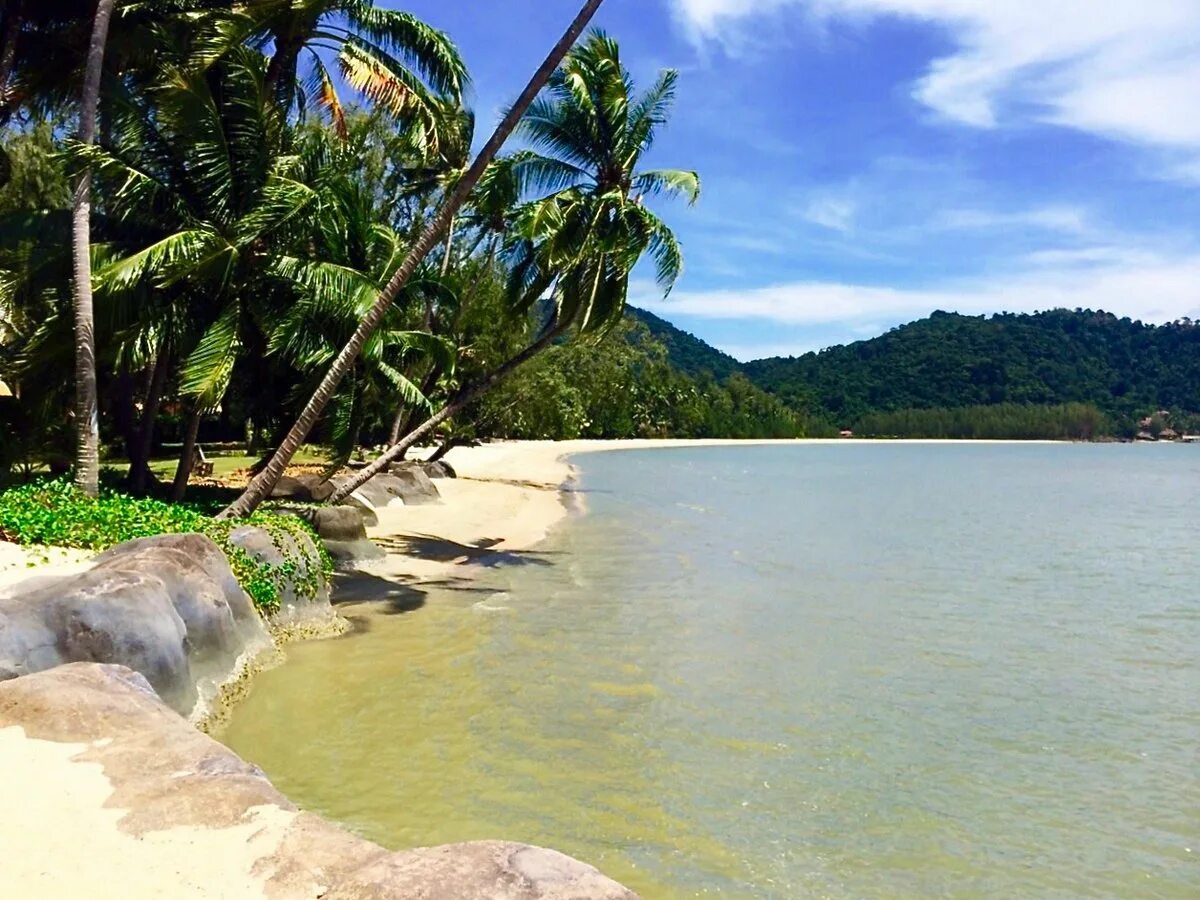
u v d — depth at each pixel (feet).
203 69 48.34
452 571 54.80
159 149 49.67
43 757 17.25
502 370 62.23
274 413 68.23
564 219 58.80
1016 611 48.49
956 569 62.49
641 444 278.67
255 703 29.58
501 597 47.55
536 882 12.69
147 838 14.46
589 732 28.35
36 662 23.22
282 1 52.16
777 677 34.91
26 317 56.75
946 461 250.16
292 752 25.79
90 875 13.32
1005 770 26.40
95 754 17.46
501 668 34.58
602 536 73.67
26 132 82.89
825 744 28.12
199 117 48.03
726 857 20.81
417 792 23.53
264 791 16.20
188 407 63.67
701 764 26.18
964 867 20.72
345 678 32.63
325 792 23.34
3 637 22.86
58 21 54.44
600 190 61.57
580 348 150.51
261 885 13.15
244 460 110.73
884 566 62.90
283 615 38.34
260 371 62.03
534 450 222.48
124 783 16.31
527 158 62.08
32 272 50.96
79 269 44.01
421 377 89.92
